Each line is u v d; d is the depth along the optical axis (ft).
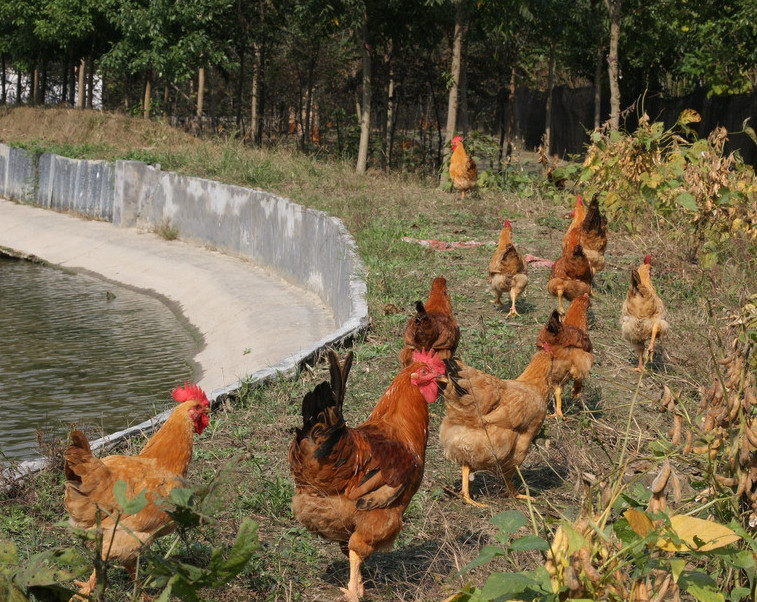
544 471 23.26
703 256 40.65
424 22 91.04
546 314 37.35
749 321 15.11
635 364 31.30
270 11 103.40
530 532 19.24
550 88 113.91
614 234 50.88
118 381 44.75
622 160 52.08
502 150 109.81
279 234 64.44
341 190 68.59
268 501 20.59
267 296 58.75
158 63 94.58
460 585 16.61
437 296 29.63
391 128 99.86
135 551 14.99
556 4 89.66
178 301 63.98
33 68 138.31
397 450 15.88
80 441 14.78
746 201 41.91
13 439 34.68
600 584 10.78
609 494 12.00
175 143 94.58
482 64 103.96
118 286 70.23
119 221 84.12
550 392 21.58
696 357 29.78
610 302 38.29
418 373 16.98
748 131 29.60
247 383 28.50
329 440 15.12
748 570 12.42
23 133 104.78
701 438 14.88
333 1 82.02
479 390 19.97
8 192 101.45
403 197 64.13
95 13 108.47
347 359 16.53
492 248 48.65
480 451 20.26
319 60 121.08
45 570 11.16
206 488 12.01
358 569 15.99
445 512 20.59
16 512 19.69
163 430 16.34
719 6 87.61
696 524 11.15
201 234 76.28
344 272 47.44
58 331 55.62
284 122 137.28
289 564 18.02
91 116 103.60
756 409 14.66
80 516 14.67
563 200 62.49
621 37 102.47
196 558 17.43
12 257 82.48
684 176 46.16
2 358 48.83
